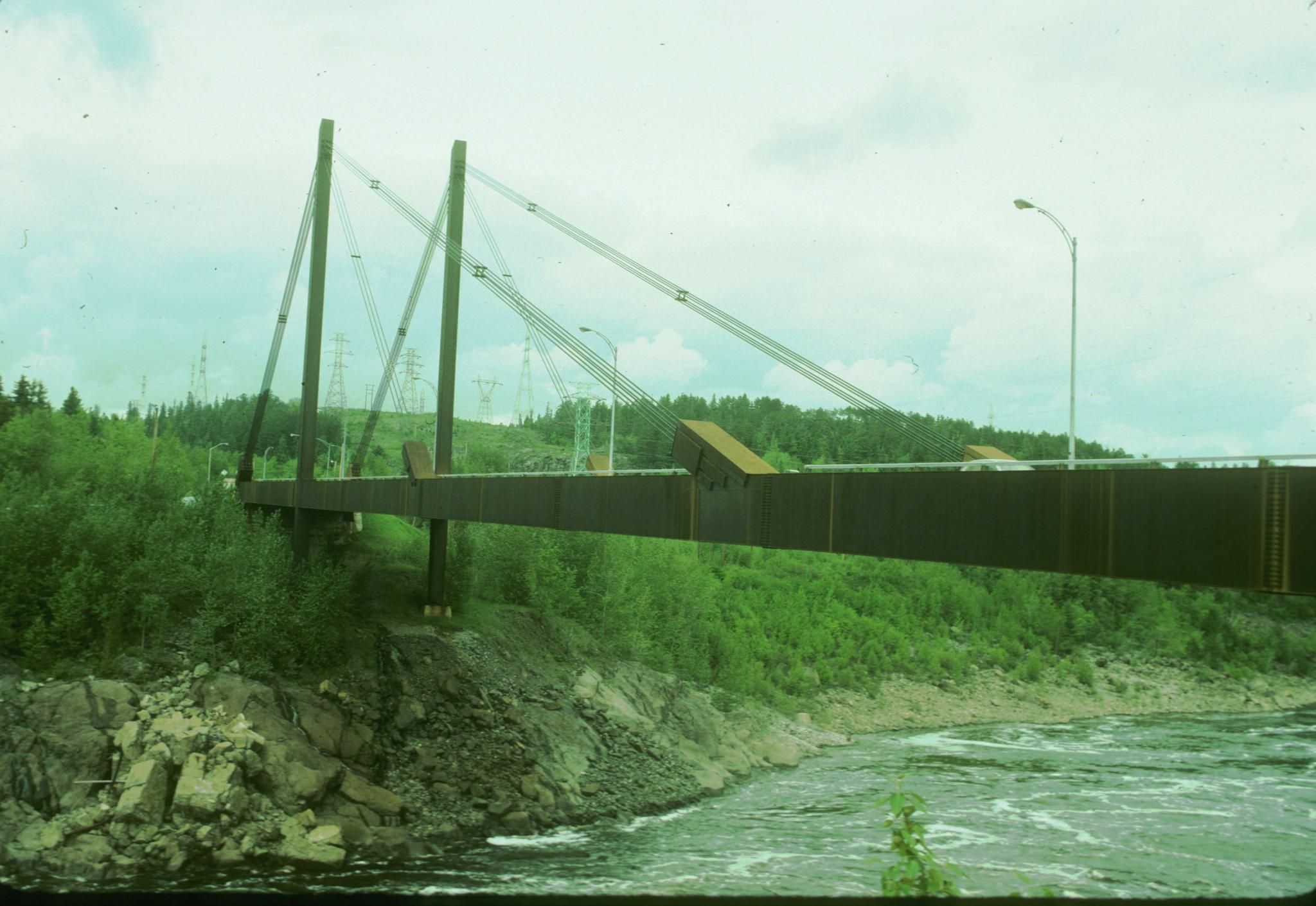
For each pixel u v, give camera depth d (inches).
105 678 1809.8
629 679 2556.6
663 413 1414.9
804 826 1812.3
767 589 4141.2
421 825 1668.3
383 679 2091.5
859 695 3422.7
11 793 1455.5
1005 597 4581.7
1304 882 1489.9
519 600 2780.5
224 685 1834.4
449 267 2381.9
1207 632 4709.6
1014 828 1846.7
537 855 1566.2
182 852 1406.3
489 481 1631.4
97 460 3248.0
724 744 2471.7
